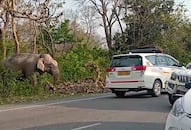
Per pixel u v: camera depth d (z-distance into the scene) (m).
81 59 27.53
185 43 46.22
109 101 16.50
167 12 40.09
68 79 24.62
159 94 18.19
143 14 39.00
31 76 21.34
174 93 13.83
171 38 40.97
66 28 32.22
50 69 22.11
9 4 21.30
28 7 22.48
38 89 20.78
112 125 10.52
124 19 38.91
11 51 25.31
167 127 7.16
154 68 18.05
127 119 11.48
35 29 25.53
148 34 39.06
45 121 11.28
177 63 19.38
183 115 6.80
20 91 19.84
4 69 19.47
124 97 18.30
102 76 25.64
